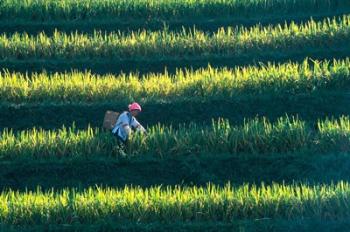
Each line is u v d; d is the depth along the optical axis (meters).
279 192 56.62
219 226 55.59
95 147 61.22
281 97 66.44
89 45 72.75
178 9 78.06
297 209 56.19
